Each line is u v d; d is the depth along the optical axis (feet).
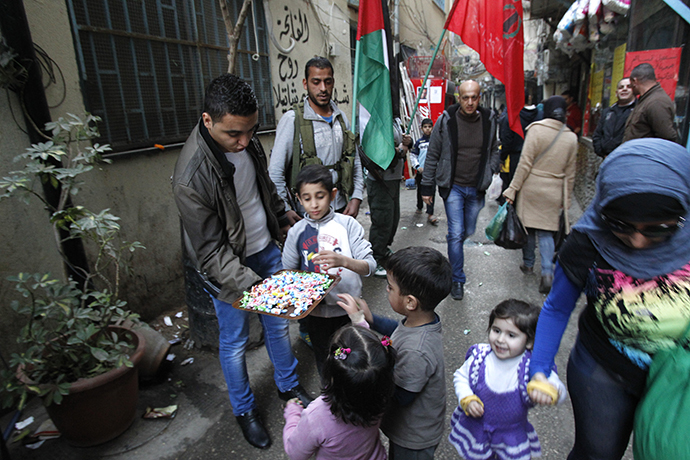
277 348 8.05
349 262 6.91
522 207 12.52
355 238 7.79
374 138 11.89
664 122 12.21
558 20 31.89
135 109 11.38
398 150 13.29
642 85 12.71
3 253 8.16
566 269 4.75
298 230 7.98
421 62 35.65
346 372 4.34
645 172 3.51
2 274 8.14
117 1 10.67
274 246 8.33
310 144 10.22
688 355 3.78
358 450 4.94
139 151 11.34
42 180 7.37
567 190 12.02
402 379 5.00
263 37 17.24
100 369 7.38
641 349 4.29
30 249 8.59
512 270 14.85
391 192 13.67
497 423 5.58
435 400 5.23
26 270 8.54
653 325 4.06
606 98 23.34
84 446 7.50
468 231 13.20
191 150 6.30
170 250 12.60
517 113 12.51
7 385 6.63
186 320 12.10
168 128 12.53
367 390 4.36
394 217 14.28
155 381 9.39
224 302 7.15
